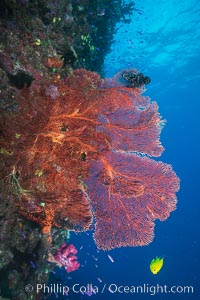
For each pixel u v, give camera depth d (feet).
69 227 15.72
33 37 13.80
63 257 16.31
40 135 11.83
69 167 13.51
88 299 53.62
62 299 31.65
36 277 15.31
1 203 11.68
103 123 14.99
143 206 15.64
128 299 70.49
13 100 11.23
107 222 15.19
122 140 15.38
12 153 11.35
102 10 28.09
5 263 12.44
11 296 13.51
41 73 13.37
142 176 15.60
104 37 34.17
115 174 15.28
